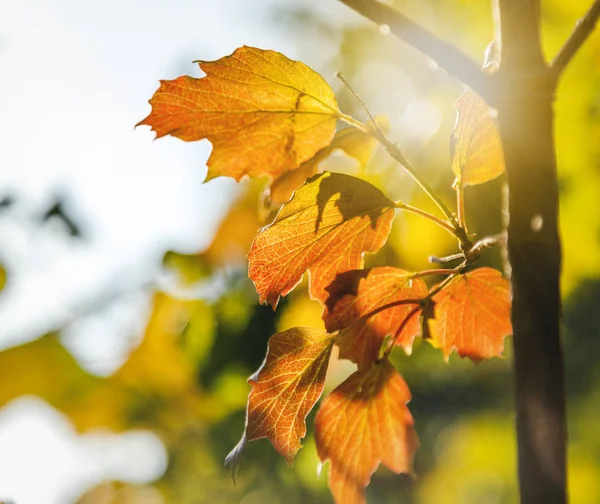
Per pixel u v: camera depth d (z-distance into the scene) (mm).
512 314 349
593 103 882
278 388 401
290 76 413
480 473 2141
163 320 754
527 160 353
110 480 937
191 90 415
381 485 2215
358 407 413
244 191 733
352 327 406
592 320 1840
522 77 357
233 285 724
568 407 2082
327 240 404
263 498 1021
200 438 845
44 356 764
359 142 463
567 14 866
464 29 963
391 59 961
